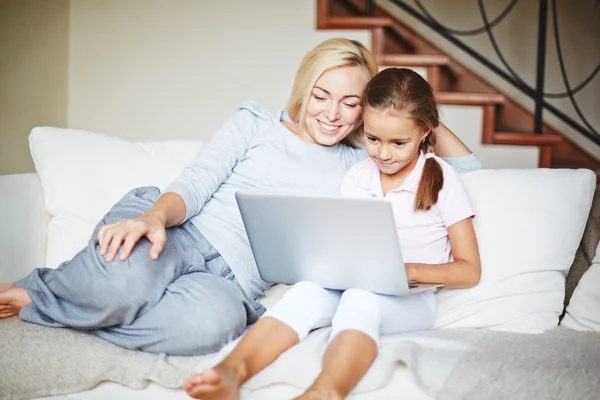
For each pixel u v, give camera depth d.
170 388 1.52
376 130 1.71
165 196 1.82
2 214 1.98
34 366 1.56
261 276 1.79
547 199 1.87
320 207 1.53
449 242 1.83
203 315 1.60
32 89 3.26
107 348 1.59
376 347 1.48
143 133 3.63
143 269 1.60
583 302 1.78
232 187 1.98
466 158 2.04
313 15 3.55
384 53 3.68
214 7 3.56
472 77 3.64
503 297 1.78
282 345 1.51
